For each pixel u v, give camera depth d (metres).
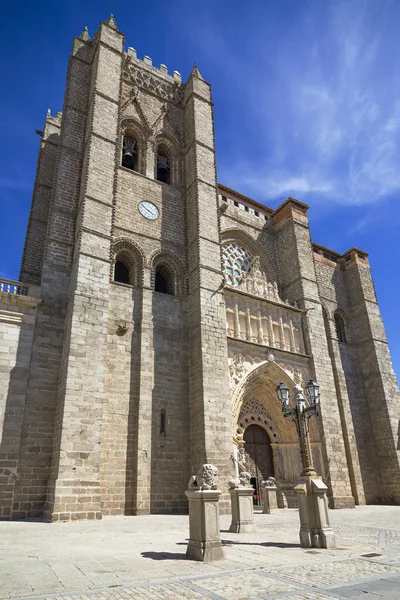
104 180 24.75
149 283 25.25
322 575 7.41
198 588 6.52
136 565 8.12
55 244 23.34
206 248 27.06
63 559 8.66
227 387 23.66
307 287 32.84
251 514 13.88
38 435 19.03
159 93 33.25
